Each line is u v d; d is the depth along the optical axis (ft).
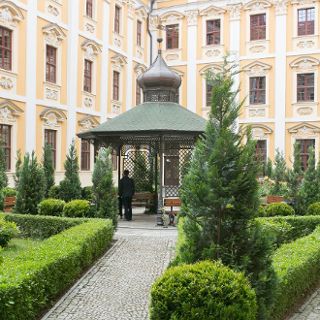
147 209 67.87
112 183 45.91
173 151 65.92
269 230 18.51
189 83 111.55
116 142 63.36
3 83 70.69
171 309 16.08
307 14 102.53
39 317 22.52
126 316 22.86
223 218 18.10
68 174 58.75
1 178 57.72
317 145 100.53
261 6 105.70
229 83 18.75
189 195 18.34
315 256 27.35
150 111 58.44
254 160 18.40
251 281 17.43
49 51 81.76
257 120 105.70
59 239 30.81
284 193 57.77
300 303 24.26
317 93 101.04
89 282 28.66
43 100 79.25
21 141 74.23
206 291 15.90
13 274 20.88
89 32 92.17
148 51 115.65
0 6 69.77
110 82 99.19
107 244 38.42
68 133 85.40
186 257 17.90
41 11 78.95
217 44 109.50
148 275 30.50
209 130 18.54
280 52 104.12
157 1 115.85
